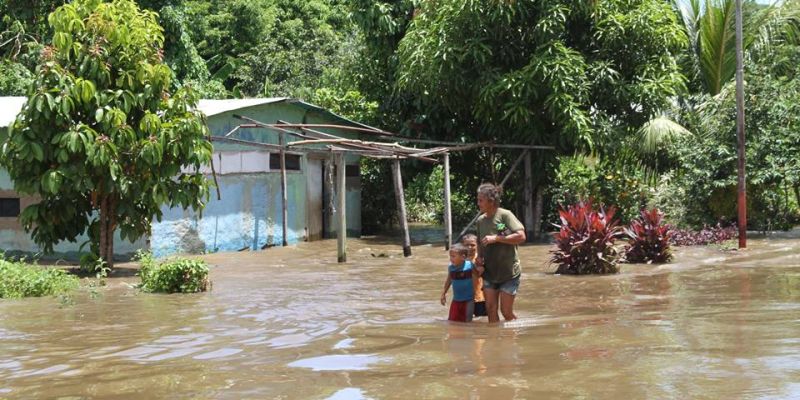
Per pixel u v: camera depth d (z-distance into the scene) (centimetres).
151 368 599
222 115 1725
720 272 1212
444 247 1856
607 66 1928
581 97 1897
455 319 808
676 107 2230
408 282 1180
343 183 1540
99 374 582
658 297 957
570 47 2020
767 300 891
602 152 2045
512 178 2170
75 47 1246
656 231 1400
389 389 508
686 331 689
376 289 1098
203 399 501
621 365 555
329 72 3142
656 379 510
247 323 811
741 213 1584
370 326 780
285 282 1185
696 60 2370
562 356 594
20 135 1212
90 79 1249
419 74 2033
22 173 1252
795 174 1855
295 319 834
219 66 3512
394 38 2356
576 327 737
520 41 1989
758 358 564
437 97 2108
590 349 618
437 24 1973
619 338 665
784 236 1806
